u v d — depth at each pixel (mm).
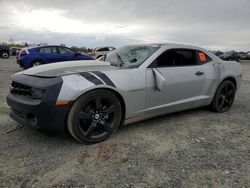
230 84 4652
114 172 2406
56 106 2672
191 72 3930
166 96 3645
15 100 2949
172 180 2285
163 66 3639
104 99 3012
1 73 10289
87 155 2738
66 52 11797
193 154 2824
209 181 2283
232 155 2824
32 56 10930
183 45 4039
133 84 3223
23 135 3254
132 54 3828
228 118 4266
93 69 3141
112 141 3137
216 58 4508
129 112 3285
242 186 2215
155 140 3207
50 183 2205
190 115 4383
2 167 2447
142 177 2326
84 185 2188
